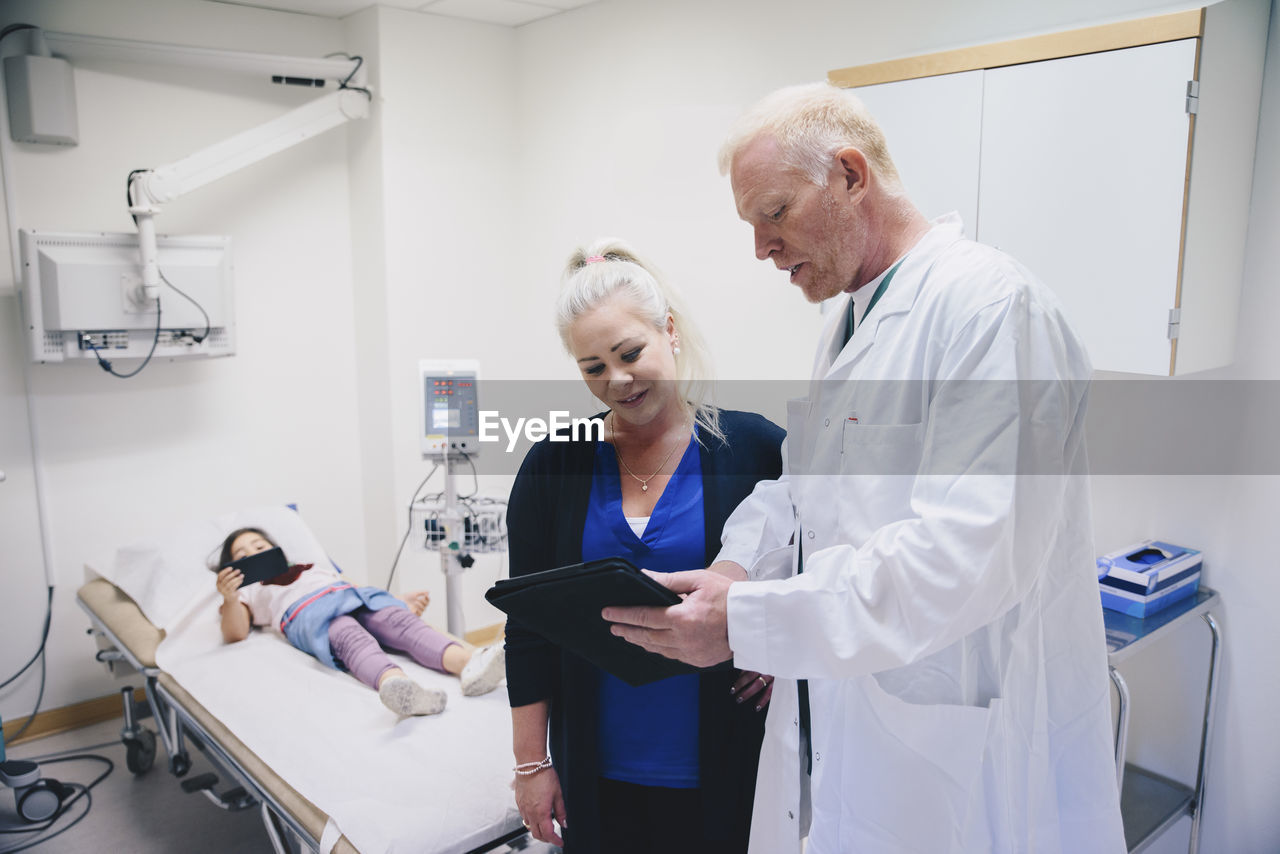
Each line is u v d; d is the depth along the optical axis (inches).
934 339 43.2
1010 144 73.5
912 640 38.4
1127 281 68.1
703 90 116.4
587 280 53.1
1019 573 39.6
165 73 124.7
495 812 67.6
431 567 147.3
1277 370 74.3
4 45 110.8
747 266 113.9
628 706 55.4
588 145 134.2
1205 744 81.4
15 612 119.6
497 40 142.7
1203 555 80.7
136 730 111.3
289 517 120.0
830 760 48.4
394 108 134.0
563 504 56.7
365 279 141.9
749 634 40.6
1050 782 47.5
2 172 113.5
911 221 47.8
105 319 111.4
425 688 85.2
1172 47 63.9
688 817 55.4
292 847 79.0
